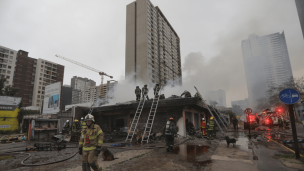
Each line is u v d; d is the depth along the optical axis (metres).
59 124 14.26
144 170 4.59
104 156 5.62
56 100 28.09
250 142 9.14
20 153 7.44
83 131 3.86
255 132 15.15
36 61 99.12
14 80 88.19
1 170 5.01
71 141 11.12
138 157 5.99
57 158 6.38
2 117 18.53
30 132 12.19
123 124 15.99
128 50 84.81
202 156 6.04
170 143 6.91
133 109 15.12
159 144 8.88
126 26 88.06
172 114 13.27
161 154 6.43
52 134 13.46
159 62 90.69
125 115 15.92
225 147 7.74
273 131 16.05
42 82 98.75
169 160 5.55
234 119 19.05
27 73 94.06
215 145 8.34
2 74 83.19
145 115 14.46
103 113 16.92
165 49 97.31
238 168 4.61
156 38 91.19
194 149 7.36
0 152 7.71
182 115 12.82
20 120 19.80
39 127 12.89
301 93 29.67
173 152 6.78
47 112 29.45
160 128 13.52
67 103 85.62
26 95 92.44
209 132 10.60
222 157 5.83
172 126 7.01
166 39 101.12
